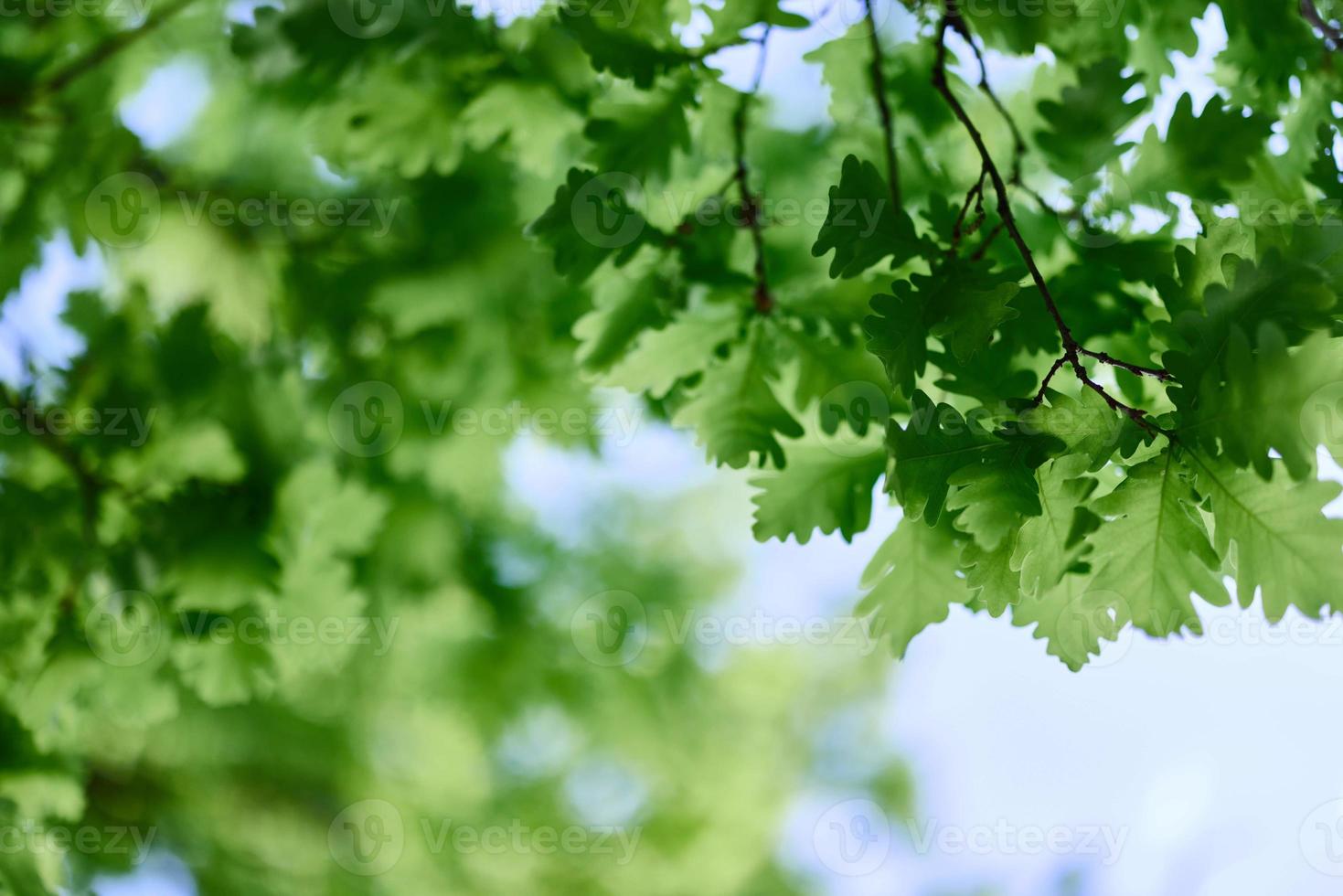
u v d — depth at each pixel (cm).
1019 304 284
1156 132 288
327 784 497
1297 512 272
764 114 304
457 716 497
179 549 311
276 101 353
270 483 318
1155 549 276
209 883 468
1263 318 274
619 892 563
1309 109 294
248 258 368
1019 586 277
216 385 318
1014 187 293
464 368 369
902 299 280
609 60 293
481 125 303
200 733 444
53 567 310
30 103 317
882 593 288
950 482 276
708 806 602
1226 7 293
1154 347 286
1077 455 277
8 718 315
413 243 362
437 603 432
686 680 538
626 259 294
